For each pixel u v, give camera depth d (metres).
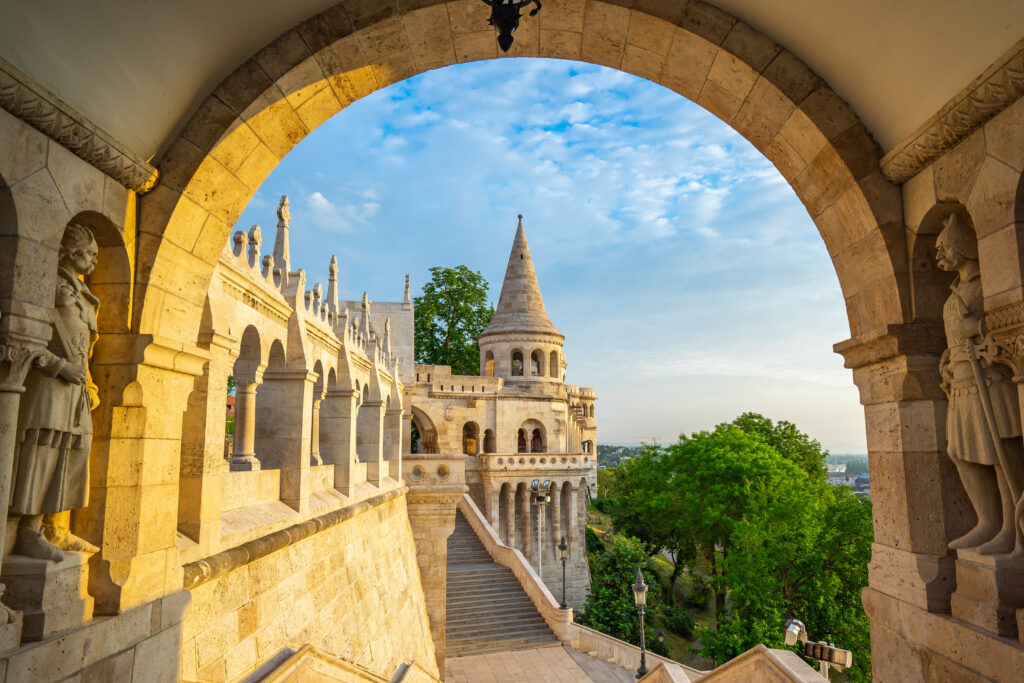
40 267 4.40
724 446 41.34
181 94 5.66
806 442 52.78
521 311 61.56
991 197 5.00
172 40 5.14
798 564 33.97
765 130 6.98
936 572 5.85
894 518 6.34
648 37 6.54
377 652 14.95
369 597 15.27
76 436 4.95
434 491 25.16
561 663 27.22
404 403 33.00
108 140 4.92
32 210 4.30
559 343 61.97
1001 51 4.67
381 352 21.23
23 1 3.85
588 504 76.94
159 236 5.69
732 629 31.08
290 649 5.75
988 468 5.66
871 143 6.34
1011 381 5.18
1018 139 4.68
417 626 20.50
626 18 6.33
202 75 5.73
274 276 11.85
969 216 5.86
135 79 5.08
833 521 34.75
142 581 5.50
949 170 5.54
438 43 6.52
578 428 73.19
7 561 4.46
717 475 40.38
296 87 6.22
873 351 6.56
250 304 9.97
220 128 5.88
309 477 12.28
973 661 5.17
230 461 10.43
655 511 46.31
